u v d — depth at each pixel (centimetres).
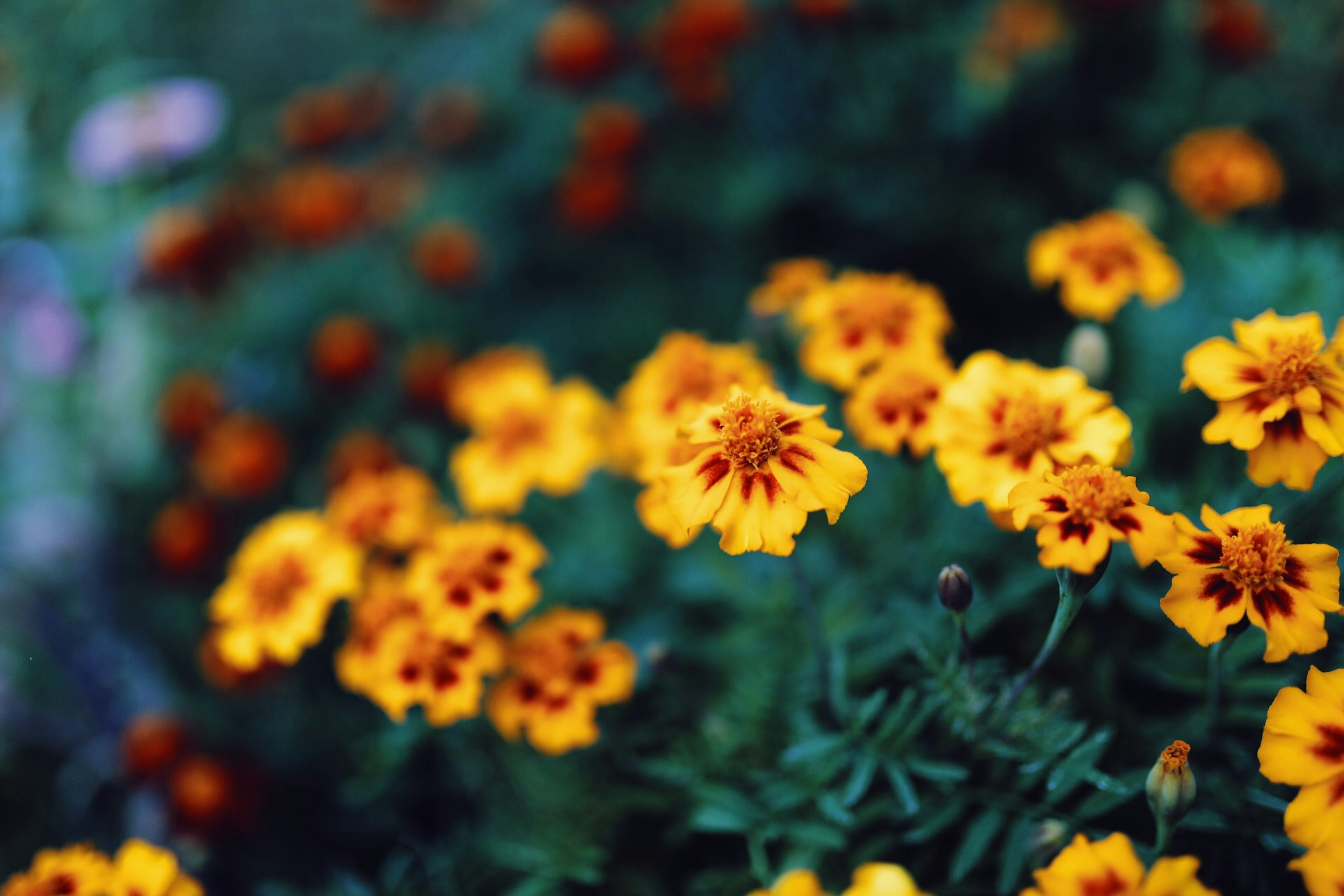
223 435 65
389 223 79
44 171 80
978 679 45
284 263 79
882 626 48
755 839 45
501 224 79
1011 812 44
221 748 59
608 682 47
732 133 75
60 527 64
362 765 52
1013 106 63
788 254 70
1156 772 40
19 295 75
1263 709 45
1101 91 65
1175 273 51
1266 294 53
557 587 53
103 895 43
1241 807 43
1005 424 44
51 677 62
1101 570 41
